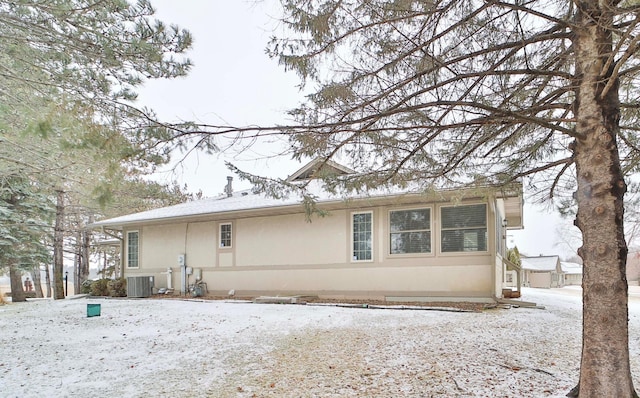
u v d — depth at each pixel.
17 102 6.79
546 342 5.84
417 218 10.53
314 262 11.80
